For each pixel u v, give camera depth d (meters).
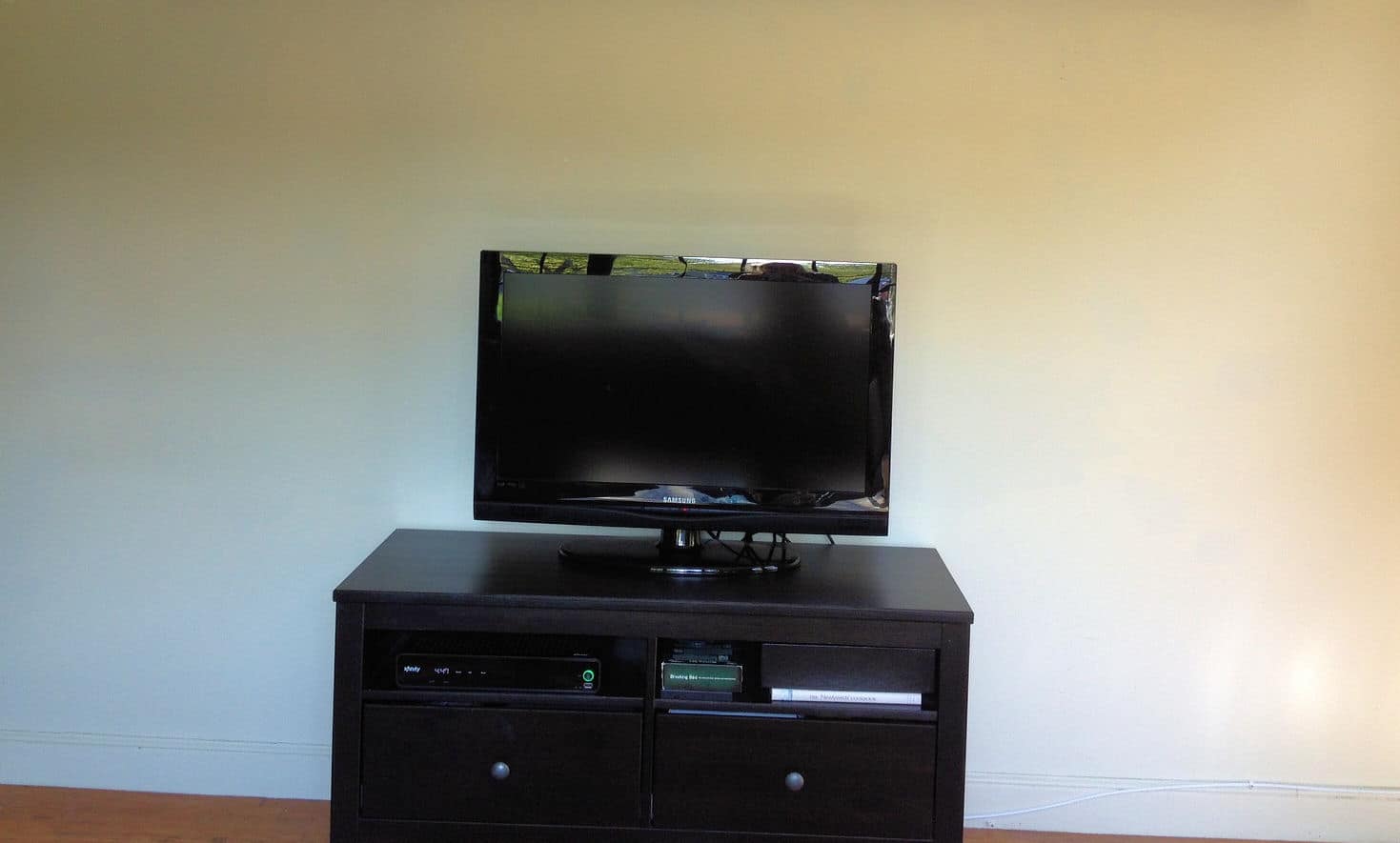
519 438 2.45
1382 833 2.64
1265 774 2.65
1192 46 2.54
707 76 2.59
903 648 2.21
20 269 2.64
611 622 2.21
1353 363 2.57
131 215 2.63
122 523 2.69
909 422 2.63
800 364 2.42
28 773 2.73
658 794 2.24
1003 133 2.57
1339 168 2.54
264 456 2.68
